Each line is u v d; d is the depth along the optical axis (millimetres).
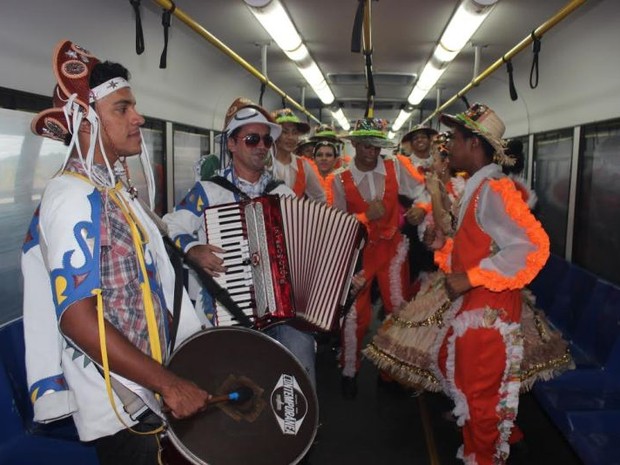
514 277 2559
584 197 5250
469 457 2785
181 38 5387
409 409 3830
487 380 2682
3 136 2949
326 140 6402
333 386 4230
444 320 3014
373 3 4738
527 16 4902
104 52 4152
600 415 2959
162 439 1734
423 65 7543
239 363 1896
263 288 2416
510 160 2789
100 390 1598
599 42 4578
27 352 1590
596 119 4902
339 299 2564
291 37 5449
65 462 2346
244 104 2650
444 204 3637
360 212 4250
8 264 2986
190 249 2408
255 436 1735
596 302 4004
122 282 1619
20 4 3008
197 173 3264
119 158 1770
